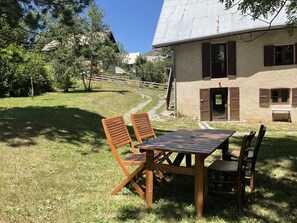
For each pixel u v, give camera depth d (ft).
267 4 23.97
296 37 53.21
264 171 20.61
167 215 13.42
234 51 56.49
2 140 24.11
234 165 15.61
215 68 59.06
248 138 13.99
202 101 58.65
